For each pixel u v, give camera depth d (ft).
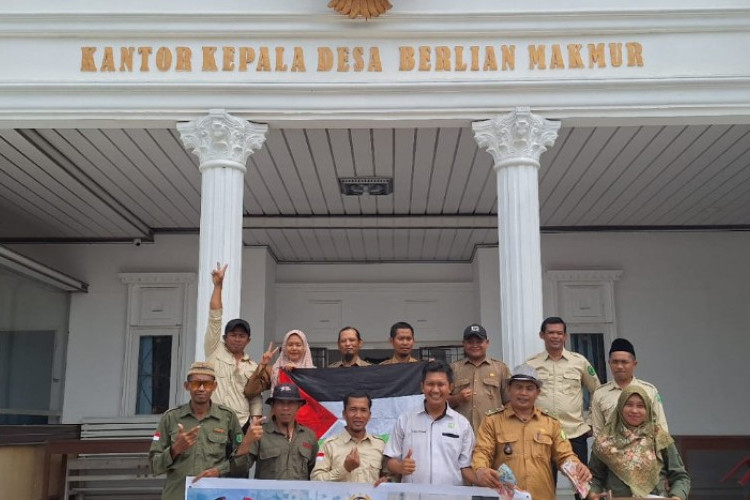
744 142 26.27
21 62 21.89
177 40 21.95
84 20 21.84
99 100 21.65
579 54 21.72
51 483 32.78
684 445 35.40
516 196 21.12
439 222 36.19
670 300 38.73
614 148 26.86
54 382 37.68
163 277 39.24
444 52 21.84
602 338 38.68
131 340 38.99
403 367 19.72
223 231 21.01
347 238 38.75
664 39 21.79
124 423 35.81
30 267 32.60
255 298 39.29
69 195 31.86
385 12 21.58
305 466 16.05
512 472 14.16
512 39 21.88
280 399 15.75
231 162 21.38
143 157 27.78
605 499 14.26
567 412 18.43
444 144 26.86
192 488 14.37
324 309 43.06
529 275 20.72
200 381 15.40
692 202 34.27
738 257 39.01
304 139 26.23
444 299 43.19
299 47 21.89
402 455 15.10
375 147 27.07
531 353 20.33
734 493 36.73
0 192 31.37
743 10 21.54
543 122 21.49
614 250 39.19
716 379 38.04
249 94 21.70
